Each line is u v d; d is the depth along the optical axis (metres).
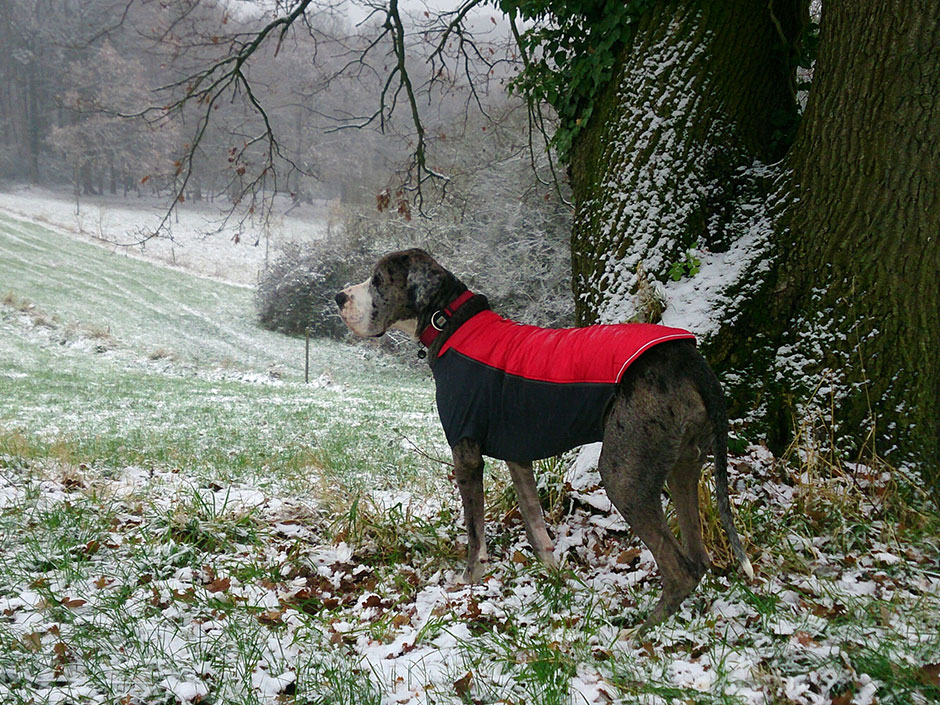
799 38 5.37
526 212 20.25
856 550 4.11
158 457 8.09
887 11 4.40
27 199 51.66
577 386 3.52
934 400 4.50
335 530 4.90
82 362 22.47
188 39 8.52
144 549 4.23
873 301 4.57
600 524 4.59
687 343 3.46
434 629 3.44
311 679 3.01
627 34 5.43
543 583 3.98
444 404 3.90
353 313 4.17
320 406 15.27
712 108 5.20
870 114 4.51
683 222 5.15
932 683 2.87
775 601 3.55
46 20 24.91
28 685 2.84
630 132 5.32
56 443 8.05
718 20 5.16
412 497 6.04
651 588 3.81
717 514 4.15
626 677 3.01
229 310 32.53
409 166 9.05
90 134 45.88
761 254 4.96
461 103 15.45
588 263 5.47
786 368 4.81
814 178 4.80
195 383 19.38
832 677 2.94
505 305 21.16
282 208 50.31
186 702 2.81
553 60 6.00
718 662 3.12
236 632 3.34
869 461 4.55
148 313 30.23
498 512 5.04
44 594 3.51
